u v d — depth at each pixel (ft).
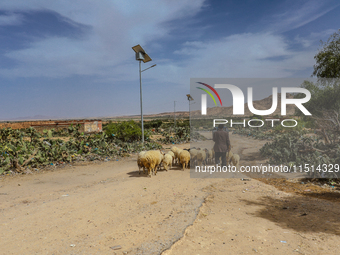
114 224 15.61
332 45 48.70
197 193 23.06
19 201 21.33
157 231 14.38
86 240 13.25
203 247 12.59
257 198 21.84
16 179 30.91
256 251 12.17
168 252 11.87
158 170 33.73
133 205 19.62
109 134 68.49
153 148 62.34
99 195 22.54
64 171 36.09
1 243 12.91
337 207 18.97
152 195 22.43
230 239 13.56
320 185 26.50
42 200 21.54
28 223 15.80
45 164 38.58
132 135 71.31
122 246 12.48
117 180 29.04
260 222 16.16
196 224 15.74
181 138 81.00
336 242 13.03
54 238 13.53
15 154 38.52
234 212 18.22
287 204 20.12
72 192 24.23
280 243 13.05
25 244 12.78
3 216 17.17
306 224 15.72
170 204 19.76
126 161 45.11
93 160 44.65
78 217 16.93
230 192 23.62
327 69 47.06
